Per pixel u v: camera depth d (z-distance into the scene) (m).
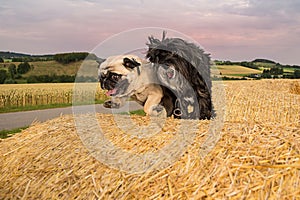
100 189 3.18
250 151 3.18
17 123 15.52
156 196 2.92
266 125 3.93
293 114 8.64
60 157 3.82
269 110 8.76
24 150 4.28
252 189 2.76
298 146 3.17
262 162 3.00
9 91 26.39
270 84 19.00
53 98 25.61
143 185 3.04
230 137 3.53
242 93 10.55
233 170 2.96
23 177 3.90
